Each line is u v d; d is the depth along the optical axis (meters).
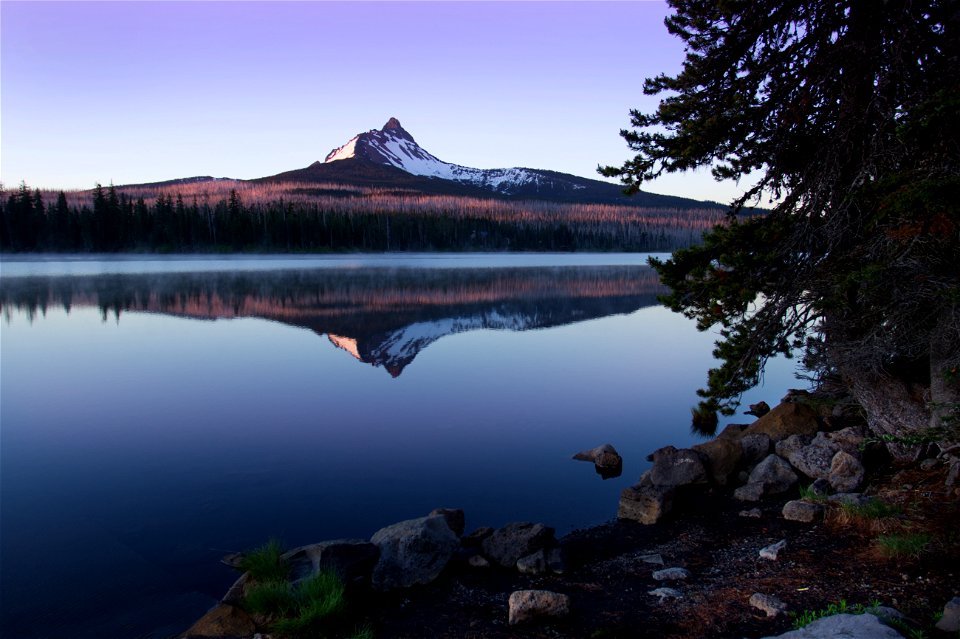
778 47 7.87
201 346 22.14
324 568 5.59
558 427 11.88
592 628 4.84
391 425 11.98
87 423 12.13
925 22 6.74
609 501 8.26
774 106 7.62
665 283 7.93
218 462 9.83
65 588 5.97
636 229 187.88
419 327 27.53
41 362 19.06
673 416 12.73
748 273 7.59
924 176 6.07
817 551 5.72
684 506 7.86
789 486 8.08
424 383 15.91
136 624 5.36
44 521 7.55
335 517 7.71
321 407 13.43
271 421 12.31
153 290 47.47
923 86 6.65
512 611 5.03
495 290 49.25
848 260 7.02
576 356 20.03
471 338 24.20
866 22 7.08
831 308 7.04
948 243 6.20
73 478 9.09
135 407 13.44
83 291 46.34
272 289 49.03
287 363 18.86
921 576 4.78
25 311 33.62
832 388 10.00
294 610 5.19
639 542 6.86
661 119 7.92
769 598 4.79
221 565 6.49
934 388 7.08
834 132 7.36
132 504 8.11
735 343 7.97
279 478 9.12
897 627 3.88
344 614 5.19
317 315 32.12
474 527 7.45
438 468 9.59
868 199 6.70
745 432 10.15
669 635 4.60
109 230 112.00
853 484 7.48
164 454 10.23
